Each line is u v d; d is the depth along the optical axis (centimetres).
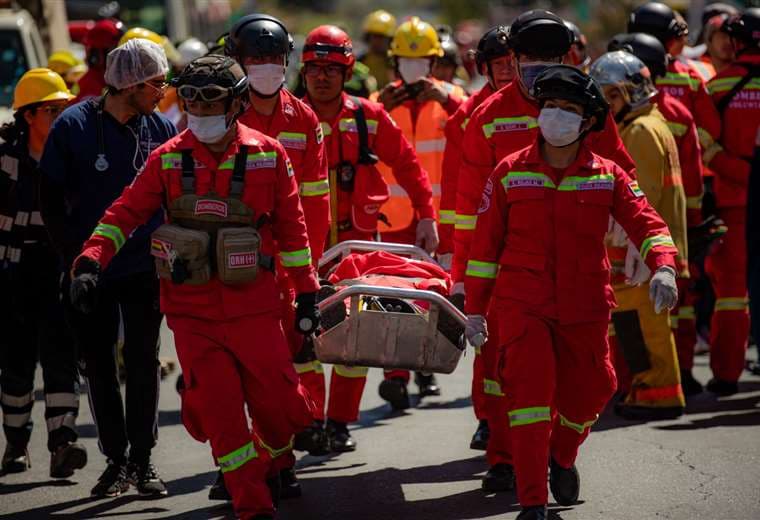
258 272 820
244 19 977
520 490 823
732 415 1214
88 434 1227
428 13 12288
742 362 1319
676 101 1253
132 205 821
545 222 833
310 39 1109
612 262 1191
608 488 956
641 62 1194
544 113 819
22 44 2019
